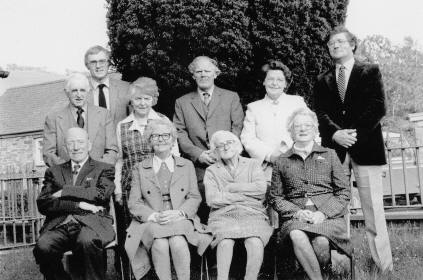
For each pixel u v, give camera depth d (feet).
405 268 17.34
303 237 15.15
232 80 30.81
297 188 16.47
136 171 17.30
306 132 16.37
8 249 28.63
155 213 16.39
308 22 30.73
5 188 31.45
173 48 30.35
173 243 15.66
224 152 16.81
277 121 18.58
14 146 84.43
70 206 15.96
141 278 17.20
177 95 31.14
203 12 29.53
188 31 29.86
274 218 18.76
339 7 32.14
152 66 30.76
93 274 15.49
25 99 90.27
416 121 33.24
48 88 91.35
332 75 17.99
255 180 16.92
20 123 84.74
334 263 17.85
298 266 17.15
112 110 19.47
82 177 16.52
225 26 29.60
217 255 15.92
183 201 16.93
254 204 16.75
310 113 16.78
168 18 29.84
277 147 18.29
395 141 26.53
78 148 16.44
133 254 16.06
